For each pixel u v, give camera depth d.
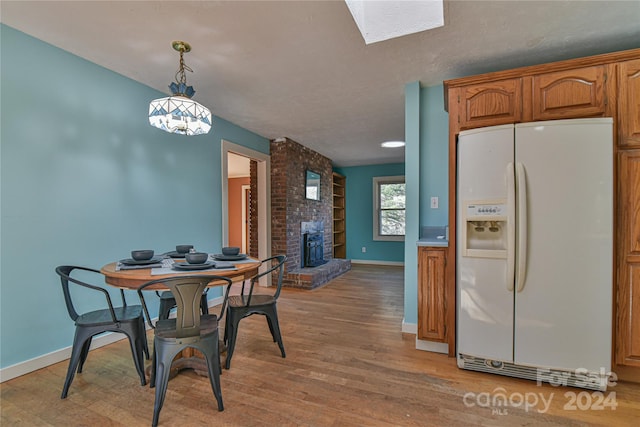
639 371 1.92
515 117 2.11
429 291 2.40
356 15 1.79
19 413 1.63
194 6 1.73
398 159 6.51
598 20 1.86
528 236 1.90
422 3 1.70
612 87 1.90
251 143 4.38
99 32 2.00
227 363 2.13
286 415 1.63
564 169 1.83
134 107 2.73
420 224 2.87
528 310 1.91
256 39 2.06
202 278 1.64
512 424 1.56
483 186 2.02
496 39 2.06
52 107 2.18
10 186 1.98
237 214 8.84
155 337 1.71
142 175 2.81
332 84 2.78
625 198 1.87
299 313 3.41
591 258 1.79
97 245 2.46
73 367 1.80
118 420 1.59
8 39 1.96
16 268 2.01
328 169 6.44
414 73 2.57
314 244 5.61
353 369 2.12
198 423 1.56
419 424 1.56
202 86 2.81
